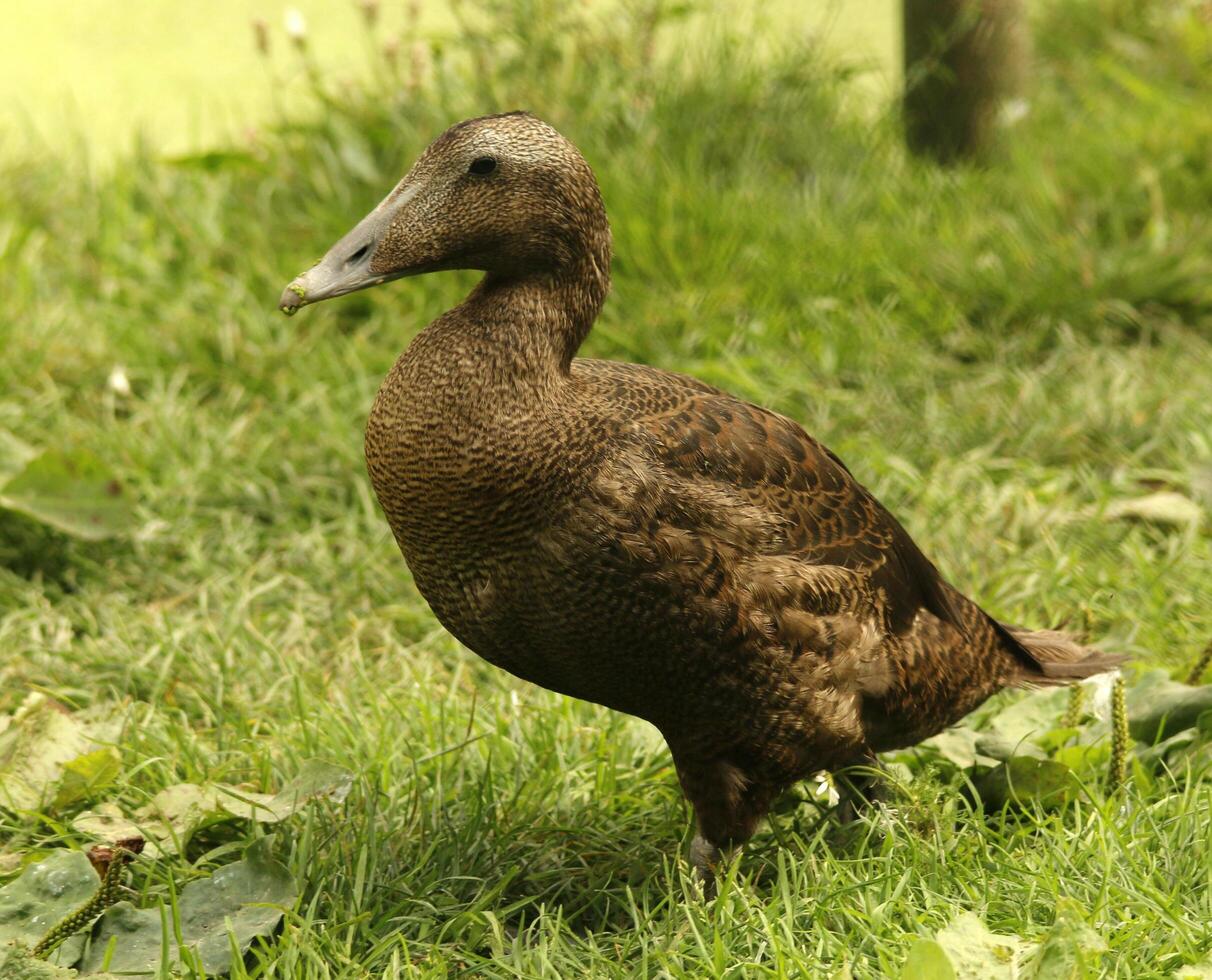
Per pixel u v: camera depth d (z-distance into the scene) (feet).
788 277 38.32
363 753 24.62
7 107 54.44
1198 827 21.29
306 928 19.67
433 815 23.09
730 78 44.39
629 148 41.32
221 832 22.88
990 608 29.14
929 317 37.88
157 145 50.75
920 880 20.58
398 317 37.70
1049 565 30.25
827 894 20.17
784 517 20.81
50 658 28.17
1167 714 24.32
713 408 21.12
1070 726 24.85
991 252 39.55
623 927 21.38
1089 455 33.91
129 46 60.29
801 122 43.52
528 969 19.62
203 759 24.82
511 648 20.57
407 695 26.73
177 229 41.52
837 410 35.17
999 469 33.73
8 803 23.41
